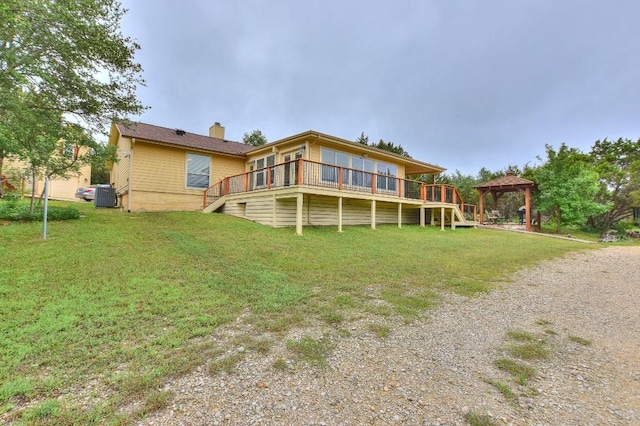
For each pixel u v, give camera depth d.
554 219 22.27
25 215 9.06
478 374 2.84
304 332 3.57
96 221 10.00
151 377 2.54
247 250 7.64
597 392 2.60
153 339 3.21
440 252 9.23
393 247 9.55
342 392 2.49
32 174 10.11
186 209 15.38
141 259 6.21
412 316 4.20
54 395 2.29
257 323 3.74
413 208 18.19
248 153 16.38
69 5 7.54
